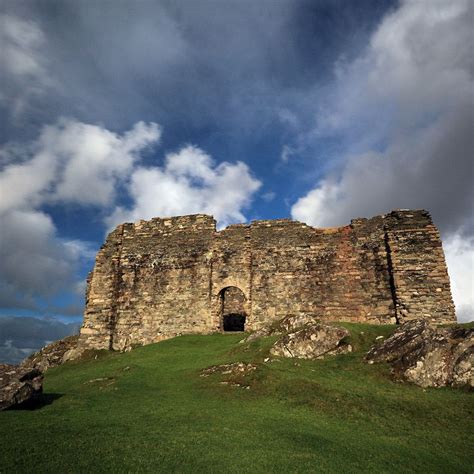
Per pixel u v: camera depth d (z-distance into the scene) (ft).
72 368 91.61
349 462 31.14
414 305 89.51
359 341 71.05
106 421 39.22
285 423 39.83
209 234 115.55
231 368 59.41
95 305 115.44
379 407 46.03
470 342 57.72
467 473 31.89
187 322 107.96
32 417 40.32
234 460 29.66
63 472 26.68
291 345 69.05
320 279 101.45
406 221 97.14
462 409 45.91
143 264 117.91
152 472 27.25
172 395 50.78
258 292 104.99
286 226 109.70
